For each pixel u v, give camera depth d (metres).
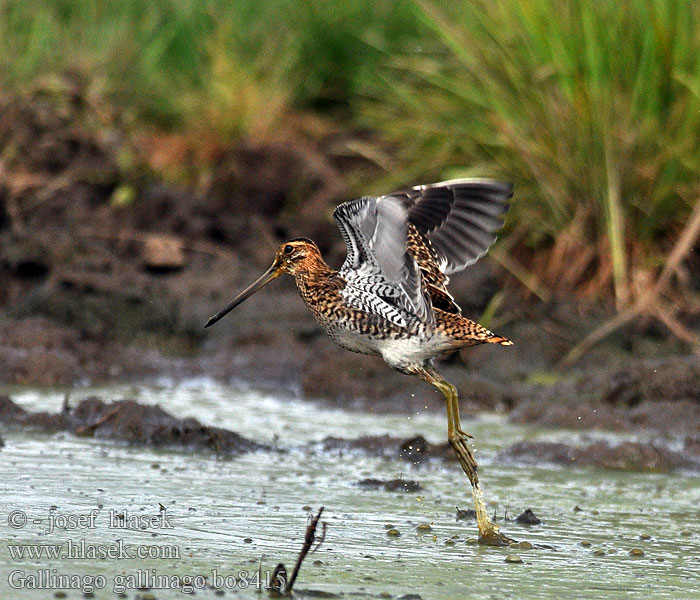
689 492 9.30
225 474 9.27
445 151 14.98
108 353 13.34
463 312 13.71
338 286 8.29
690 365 12.08
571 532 8.09
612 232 13.53
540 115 14.03
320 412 11.88
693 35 13.62
